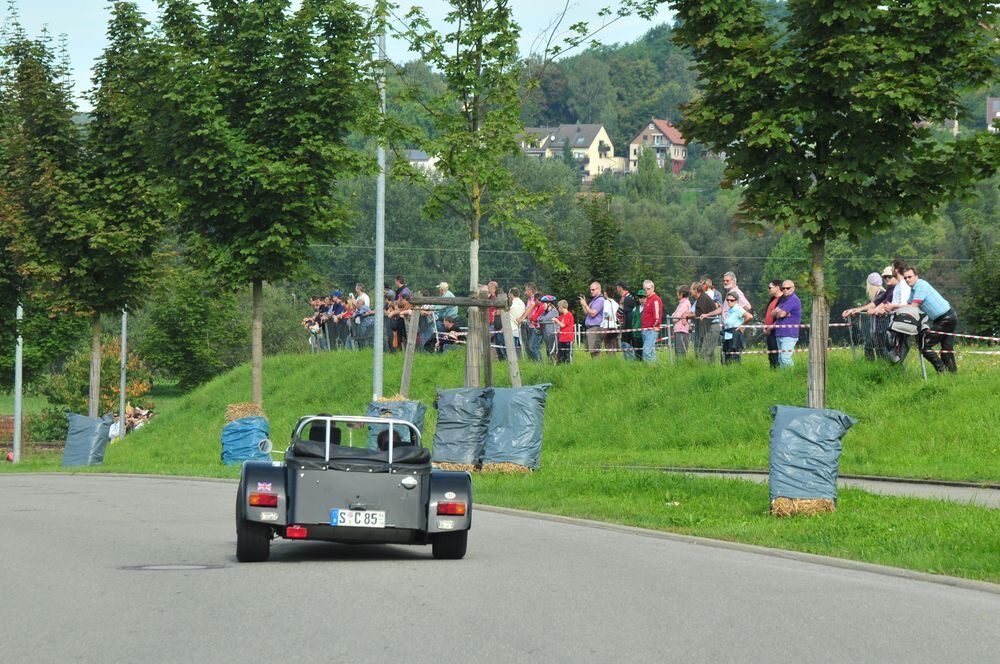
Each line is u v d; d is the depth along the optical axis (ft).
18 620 46.01
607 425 157.48
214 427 217.36
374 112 131.34
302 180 145.89
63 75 182.91
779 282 153.89
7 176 182.60
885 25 87.15
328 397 210.59
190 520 88.17
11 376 267.80
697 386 158.81
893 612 49.44
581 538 77.15
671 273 569.64
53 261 181.78
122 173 184.24
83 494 114.83
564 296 268.21
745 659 39.96
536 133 131.95
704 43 88.07
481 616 47.29
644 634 43.91
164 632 43.62
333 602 50.49
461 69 126.72
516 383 127.54
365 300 225.56
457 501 66.03
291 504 65.62
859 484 105.40
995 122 86.33
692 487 98.32
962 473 106.83
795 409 84.48
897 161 85.92
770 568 62.54
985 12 84.69
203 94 145.59
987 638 44.29
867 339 146.00
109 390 437.17
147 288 187.73
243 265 150.10
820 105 87.25
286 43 146.20
